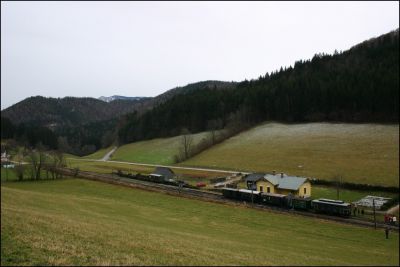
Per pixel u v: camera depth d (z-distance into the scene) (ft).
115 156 640.17
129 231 127.03
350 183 292.61
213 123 638.94
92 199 249.34
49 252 84.58
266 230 177.27
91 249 90.68
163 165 481.05
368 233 174.60
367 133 453.99
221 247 117.19
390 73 555.28
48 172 402.11
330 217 205.16
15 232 100.89
